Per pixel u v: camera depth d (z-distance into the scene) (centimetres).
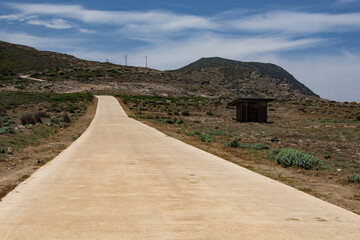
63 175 994
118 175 1000
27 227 548
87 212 633
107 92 11275
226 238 509
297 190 858
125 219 593
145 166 1162
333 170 1330
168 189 831
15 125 2906
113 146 1738
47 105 6425
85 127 3362
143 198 739
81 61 19625
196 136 2650
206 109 6894
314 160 1370
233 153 1756
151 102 8156
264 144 2291
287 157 1409
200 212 643
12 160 1400
